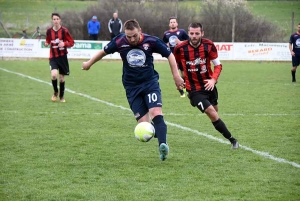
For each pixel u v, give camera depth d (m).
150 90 11.66
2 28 56.66
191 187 9.55
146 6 53.47
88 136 14.46
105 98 22.98
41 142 13.54
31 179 10.02
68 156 11.99
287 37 54.22
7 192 9.18
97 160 11.65
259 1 67.56
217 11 51.66
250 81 31.39
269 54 46.38
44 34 54.22
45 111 18.97
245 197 8.95
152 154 12.33
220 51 46.22
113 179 10.06
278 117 18.17
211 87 12.70
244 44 46.09
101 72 36.38
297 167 11.06
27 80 30.11
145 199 8.81
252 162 11.52
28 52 46.00
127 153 12.41
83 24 52.47
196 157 12.02
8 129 15.34
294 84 29.86
